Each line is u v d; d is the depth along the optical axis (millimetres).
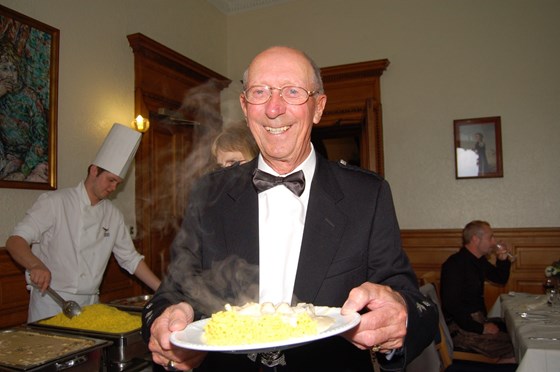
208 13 5746
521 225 4938
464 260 3650
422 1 5324
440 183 5188
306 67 1194
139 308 2566
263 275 1175
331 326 821
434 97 5234
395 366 994
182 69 5000
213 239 1221
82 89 3752
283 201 1220
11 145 3123
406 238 5242
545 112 4895
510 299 3545
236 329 804
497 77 5039
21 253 2496
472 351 3480
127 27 4309
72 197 2859
